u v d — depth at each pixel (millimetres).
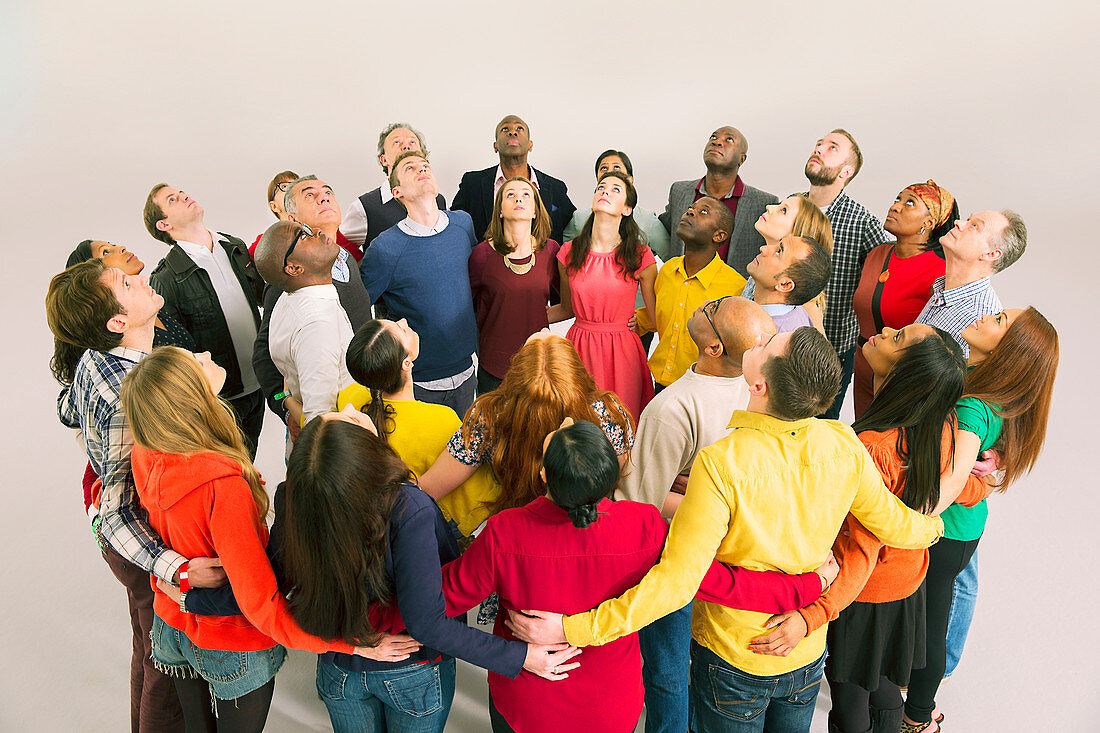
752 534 1602
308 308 2379
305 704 2584
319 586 1503
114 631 2902
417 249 3021
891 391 1781
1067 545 3326
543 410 1862
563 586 1544
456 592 1571
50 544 3344
